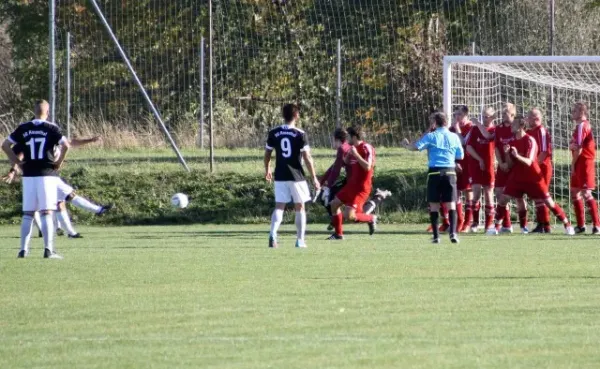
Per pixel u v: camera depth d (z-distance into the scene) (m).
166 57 82.31
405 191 68.00
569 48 89.25
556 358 22.05
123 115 80.56
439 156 49.34
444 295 30.75
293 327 25.67
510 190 56.88
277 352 22.77
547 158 56.78
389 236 54.81
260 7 84.31
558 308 28.31
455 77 68.06
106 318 27.16
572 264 39.03
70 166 72.88
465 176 58.47
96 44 80.69
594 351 22.75
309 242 50.38
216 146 80.06
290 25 84.12
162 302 29.75
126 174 71.31
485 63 66.12
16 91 105.88
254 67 83.56
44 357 22.48
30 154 41.97
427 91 80.12
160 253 44.19
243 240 51.97
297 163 46.88
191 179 70.62
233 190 69.44
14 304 29.48
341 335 24.62
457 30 86.00
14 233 59.16
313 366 21.34
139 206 68.12
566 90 74.19
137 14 81.81
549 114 76.94
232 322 26.42
